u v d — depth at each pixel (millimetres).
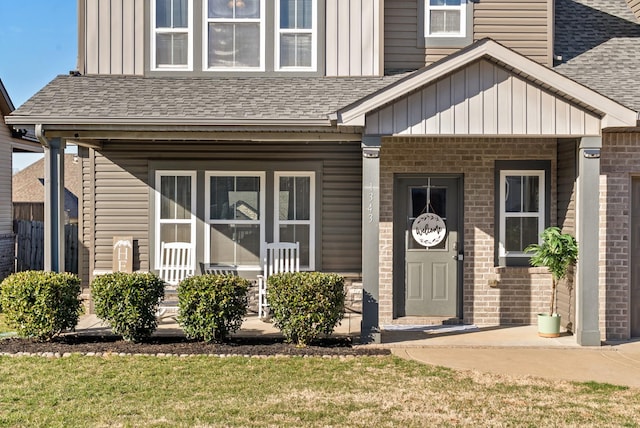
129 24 10031
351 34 10008
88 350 7684
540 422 5391
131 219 10445
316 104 8781
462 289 9852
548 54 9945
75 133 8570
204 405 5703
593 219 8227
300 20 10039
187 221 10461
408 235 9984
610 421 5422
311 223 10477
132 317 7965
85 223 10664
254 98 9023
